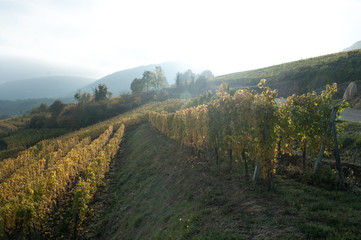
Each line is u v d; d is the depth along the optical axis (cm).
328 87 991
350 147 1155
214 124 1280
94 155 2645
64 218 1383
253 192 867
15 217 1089
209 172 1238
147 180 1645
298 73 4500
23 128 8119
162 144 2572
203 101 3550
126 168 2280
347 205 652
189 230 748
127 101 9300
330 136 912
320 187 842
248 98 972
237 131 1040
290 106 1088
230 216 742
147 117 5350
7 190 1510
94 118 8006
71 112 8675
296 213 648
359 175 891
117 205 1480
